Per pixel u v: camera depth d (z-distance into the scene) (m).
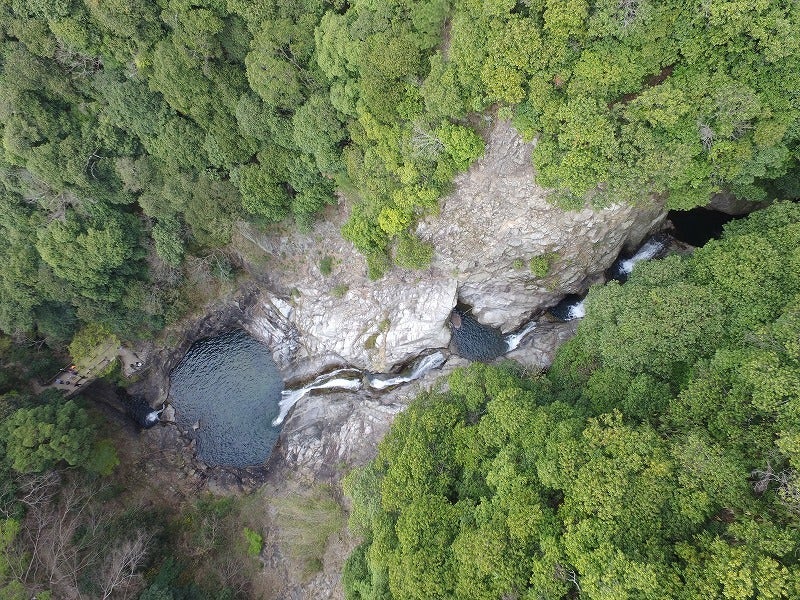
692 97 24.66
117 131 37.59
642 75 24.78
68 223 38.56
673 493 20.31
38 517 33.81
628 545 19.55
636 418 24.92
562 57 24.19
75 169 36.47
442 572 22.70
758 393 20.34
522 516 21.64
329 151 33.97
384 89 28.59
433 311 40.53
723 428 21.55
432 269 39.34
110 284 42.50
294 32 29.91
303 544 35.97
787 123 25.05
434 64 26.84
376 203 34.19
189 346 48.41
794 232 25.14
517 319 41.56
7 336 42.75
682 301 25.61
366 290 42.03
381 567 25.22
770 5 21.83
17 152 35.34
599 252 36.34
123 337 46.28
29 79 33.97
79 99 36.28
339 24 28.08
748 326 24.52
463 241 36.19
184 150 36.97
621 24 22.88
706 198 29.30
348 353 43.66
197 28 30.62
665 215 36.19
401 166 32.06
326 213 40.94
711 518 19.83
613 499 20.11
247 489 41.50
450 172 31.38
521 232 34.28
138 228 41.94
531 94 25.72
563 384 30.09
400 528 24.98
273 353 47.03
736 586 16.62
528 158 30.25
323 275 43.09
